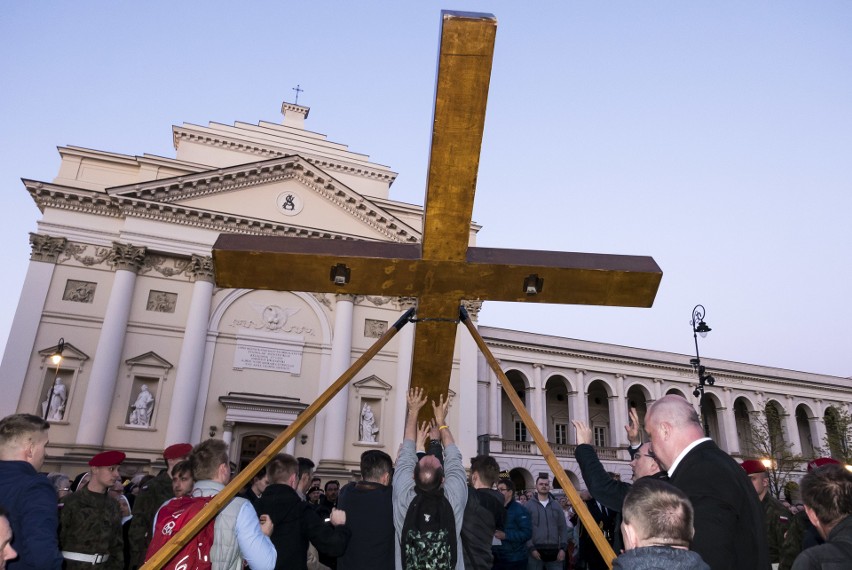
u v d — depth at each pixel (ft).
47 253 95.30
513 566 31.14
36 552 12.89
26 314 91.56
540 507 37.09
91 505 19.40
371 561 17.34
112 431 90.74
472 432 111.34
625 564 8.59
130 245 97.76
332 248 13.80
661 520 8.81
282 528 18.62
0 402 86.69
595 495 15.12
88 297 96.12
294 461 20.27
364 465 19.16
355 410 105.60
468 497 17.19
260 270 13.78
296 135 129.08
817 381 168.66
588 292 14.55
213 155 120.06
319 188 113.70
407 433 16.65
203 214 103.30
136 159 106.93
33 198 97.40
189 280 102.32
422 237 13.53
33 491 13.73
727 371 156.76
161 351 97.35
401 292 14.58
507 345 134.21
